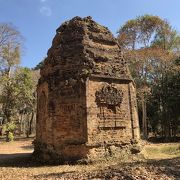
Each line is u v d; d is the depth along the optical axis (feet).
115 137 56.54
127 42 132.16
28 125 161.38
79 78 55.26
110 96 57.06
